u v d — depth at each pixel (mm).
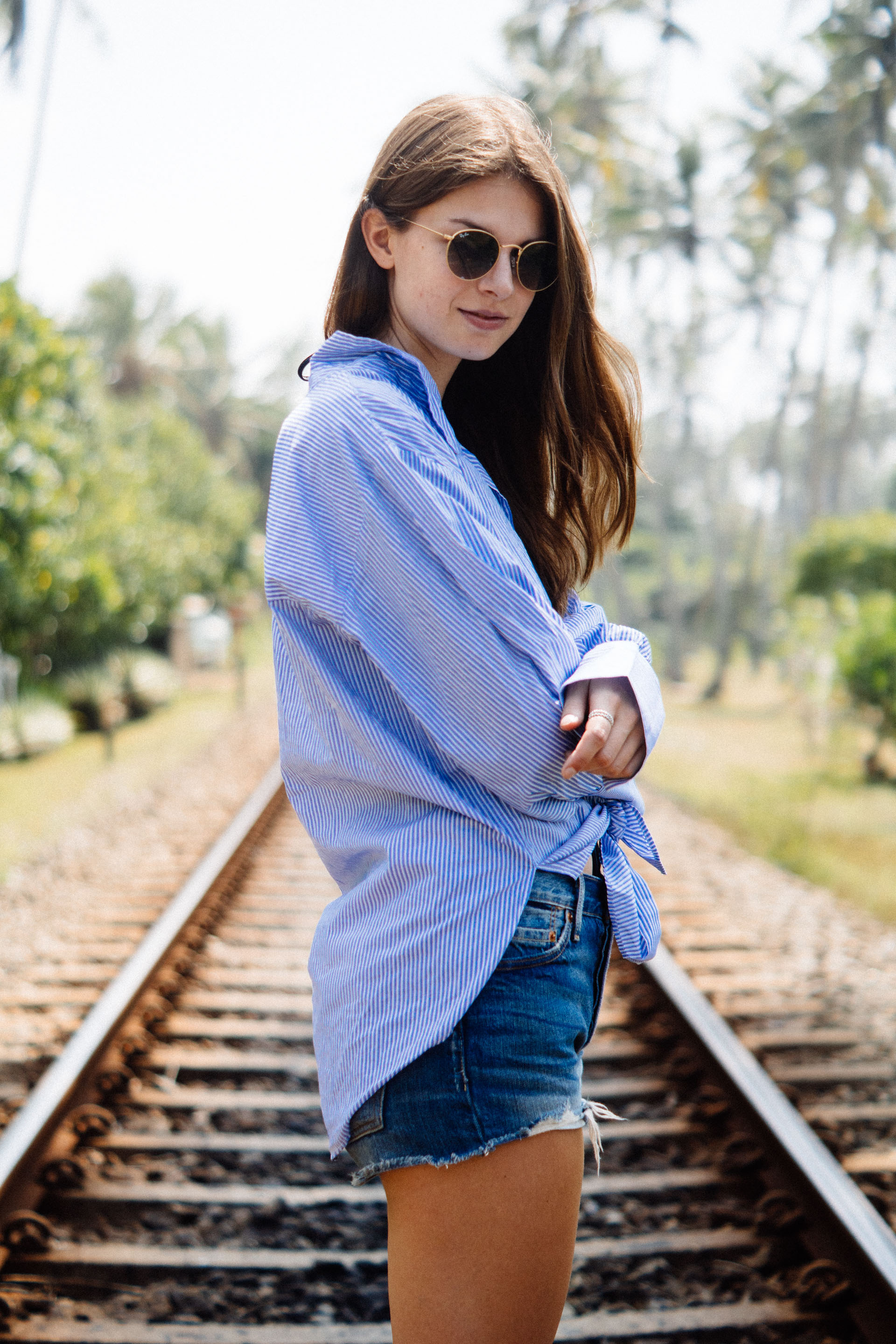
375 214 1333
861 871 7969
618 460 1541
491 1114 1147
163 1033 4145
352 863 1265
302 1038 4180
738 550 64812
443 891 1170
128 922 5863
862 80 34344
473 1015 1163
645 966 4602
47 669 16906
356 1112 1194
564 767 1140
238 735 15281
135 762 12805
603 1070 3941
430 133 1291
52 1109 3064
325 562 1159
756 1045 4230
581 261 1377
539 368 1548
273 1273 2631
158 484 32969
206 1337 2365
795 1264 2664
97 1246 2729
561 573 1546
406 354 1269
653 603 59625
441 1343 1147
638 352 46438
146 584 21219
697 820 10031
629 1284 2592
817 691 14914
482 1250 1149
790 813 10148
